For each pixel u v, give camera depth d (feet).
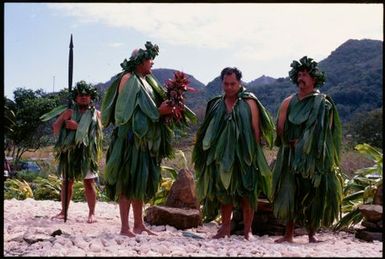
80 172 26.27
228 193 21.13
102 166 38.58
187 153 33.30
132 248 18.49
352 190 28.73
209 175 21.45
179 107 21.45
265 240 22.20
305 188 21.39
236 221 24.12
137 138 21.12
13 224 24.71
